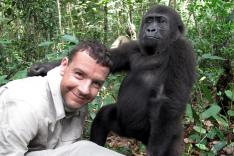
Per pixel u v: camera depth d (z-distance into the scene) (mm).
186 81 1366
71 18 3092
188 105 1594
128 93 1443
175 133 1322
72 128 1096
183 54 1398
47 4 3096
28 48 2938
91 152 1005
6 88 1030
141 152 1669
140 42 1499
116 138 1820
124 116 1428
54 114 1019
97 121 1473
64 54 1713
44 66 1455
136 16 3035
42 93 1002
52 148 1055
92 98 1044
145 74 1450
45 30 3098
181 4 3133
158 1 2920
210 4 2426
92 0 3150
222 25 2518
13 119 945
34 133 974
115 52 1532
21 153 946
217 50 2395
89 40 1051
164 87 1375
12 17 3207
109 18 3406
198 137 1606
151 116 1367
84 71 1004
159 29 1454
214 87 2102
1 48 2496
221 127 1802
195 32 2734
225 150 1632
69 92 1024
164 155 1298
